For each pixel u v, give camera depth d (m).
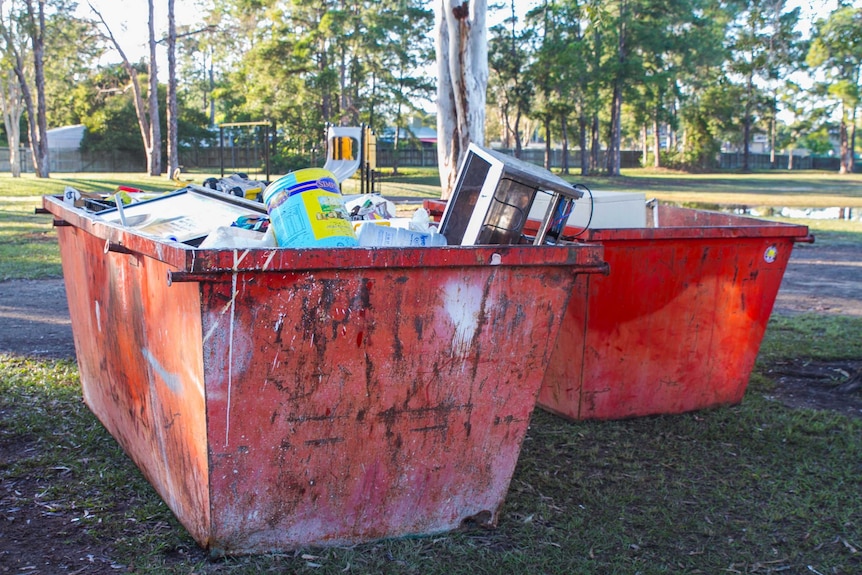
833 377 6.51
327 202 3.37
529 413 3.57
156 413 3.61
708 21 55.44
